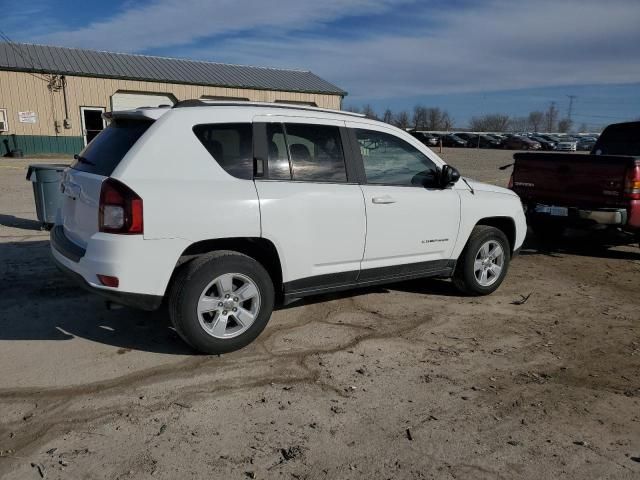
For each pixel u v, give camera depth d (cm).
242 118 444
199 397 373
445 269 576
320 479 292
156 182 399
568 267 776
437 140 5775
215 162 425
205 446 318
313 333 491
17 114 2598
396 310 559
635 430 349
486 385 403
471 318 544
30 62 2667
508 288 656
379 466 304
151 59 3172
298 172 464
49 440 320
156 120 414
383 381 404
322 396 379
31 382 388
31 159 2523
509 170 2470
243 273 433
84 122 2750
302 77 3541
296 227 452
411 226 527
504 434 339
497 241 611
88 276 400
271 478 292
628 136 1016
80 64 2805
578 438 337
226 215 418
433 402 376
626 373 431
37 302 547
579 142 5669
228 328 443
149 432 330
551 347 478
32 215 1042
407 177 533
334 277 489
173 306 416
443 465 307
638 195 766
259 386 390
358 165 499
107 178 396
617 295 641
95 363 419
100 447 315
